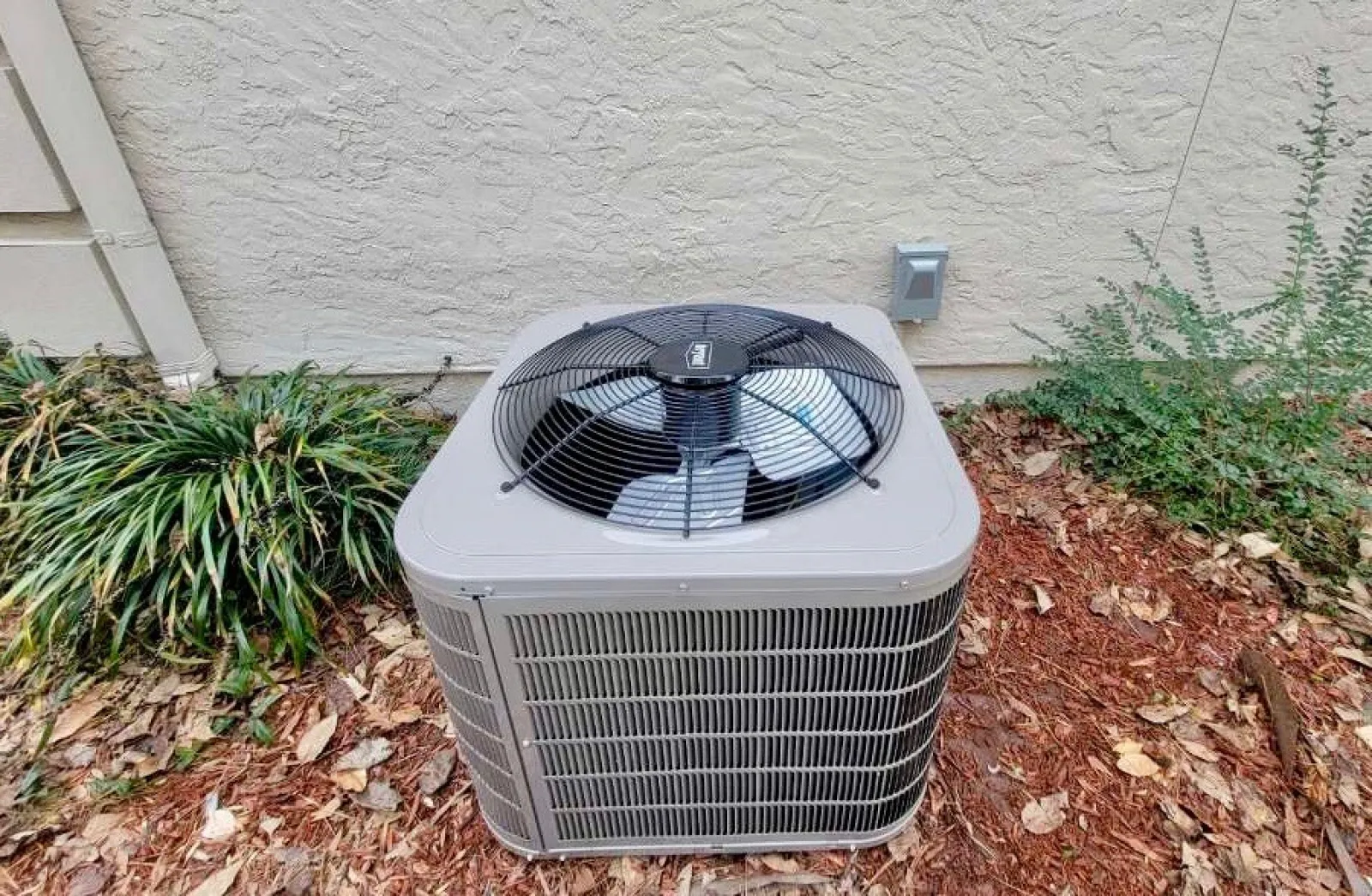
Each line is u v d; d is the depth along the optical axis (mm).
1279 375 2180
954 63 2148
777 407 1216
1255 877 1306
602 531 1077
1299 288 2164
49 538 1802
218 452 1954
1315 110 2227
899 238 2434
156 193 2277
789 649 1087
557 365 1421
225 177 2264
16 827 1471
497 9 2039
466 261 2445
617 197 2346
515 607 1039
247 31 2045
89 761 1603
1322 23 2092
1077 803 1448
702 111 2207
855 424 1243
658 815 1322
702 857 1403
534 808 1293
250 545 1834
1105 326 2543
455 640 1100
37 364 2307
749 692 1140
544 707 1157
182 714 1694
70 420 2072
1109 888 1311
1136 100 2203
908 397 1391
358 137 2217
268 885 1368
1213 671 1696
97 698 1731
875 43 2111
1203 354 2275
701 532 1065
